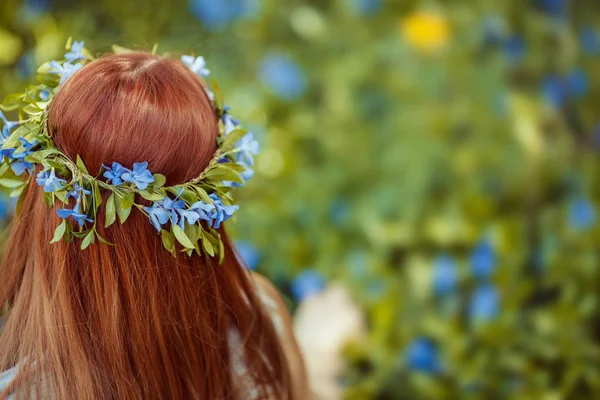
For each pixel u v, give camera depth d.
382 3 2.79
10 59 2.41
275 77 2.61
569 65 2.53
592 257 2.06
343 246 2.28
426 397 1.87
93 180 1.01
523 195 2.34
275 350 1.31
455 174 2.38
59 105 1.04
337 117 2.53
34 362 1.08
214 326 1.18
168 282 1.09
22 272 1.15
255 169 2.38
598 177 2.34
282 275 2.25
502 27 2.59
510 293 2.01
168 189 1.04
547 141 2.41
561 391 1.84
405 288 2.11
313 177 2.41
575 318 1.93
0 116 1.08
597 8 2.69
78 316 1.07
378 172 2.43
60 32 2.50
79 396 1.06
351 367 1.98
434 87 2.53
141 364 1.08
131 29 2.74
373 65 2.63
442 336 1.93
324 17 2.86
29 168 1.10
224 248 1.19
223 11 2.72
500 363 1.89
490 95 2.48
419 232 2.24
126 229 1.05
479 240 2.15
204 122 1.08
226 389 1.22
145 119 1.02
